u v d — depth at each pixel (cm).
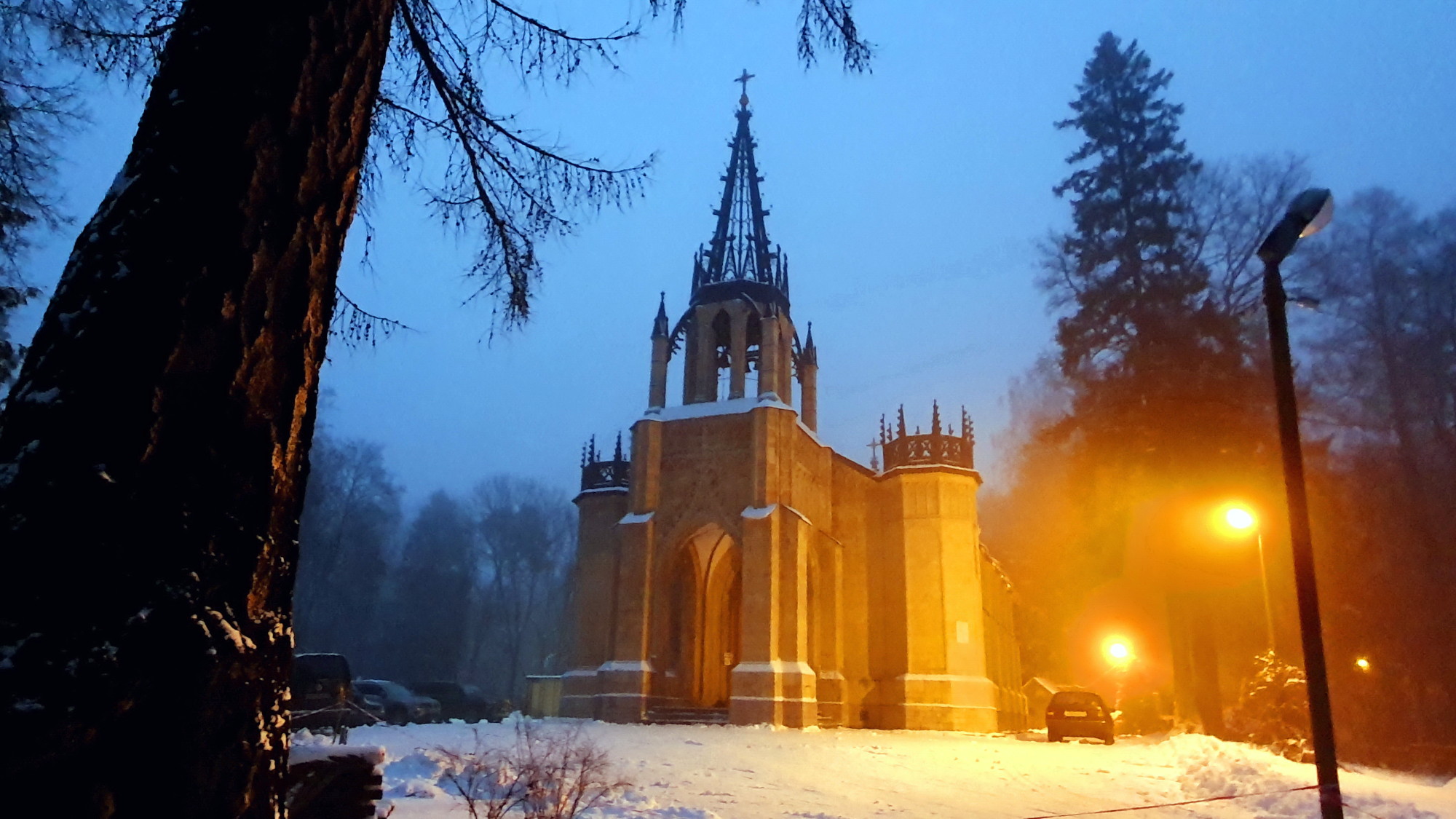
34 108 974
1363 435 3875
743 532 3269
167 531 295
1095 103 3859
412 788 1180
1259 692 2420
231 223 336
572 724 2956
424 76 675
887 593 3788
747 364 3912
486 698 4369
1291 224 920
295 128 365
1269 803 1475
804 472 3675
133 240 324
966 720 3462
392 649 6531
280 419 341
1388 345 3812
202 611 293
